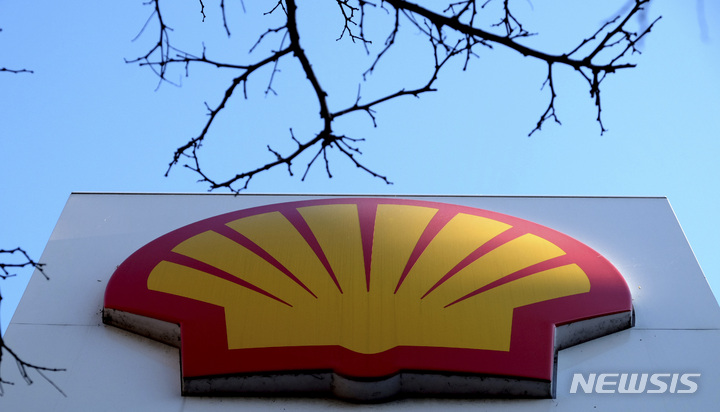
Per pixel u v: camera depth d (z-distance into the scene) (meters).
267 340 13.95
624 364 14.22
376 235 16.14
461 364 13.62
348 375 13.52
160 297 14.80
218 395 13.70
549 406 13.48
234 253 15.63
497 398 13.63
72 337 14.84
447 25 5.62
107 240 17.14
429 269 15.23
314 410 13.48
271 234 16.19
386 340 13.95
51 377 14.09
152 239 17.17
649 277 16.16
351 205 17.61
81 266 16.48
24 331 14.96
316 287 14.83
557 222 17.69
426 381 13.66
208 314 14.39
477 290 14.77
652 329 14.90
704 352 14.50
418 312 14.38
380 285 14.87
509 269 15.25
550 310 14.49
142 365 14.30
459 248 15.75
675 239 17.14
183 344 13.96
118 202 18.19
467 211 17.53
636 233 17.33
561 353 14.42
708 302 15.53
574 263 15.55
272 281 14.95
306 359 13.70
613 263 16.56
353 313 14.36
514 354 13.77
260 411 13.45
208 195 18.42
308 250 15.69
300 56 5.70
